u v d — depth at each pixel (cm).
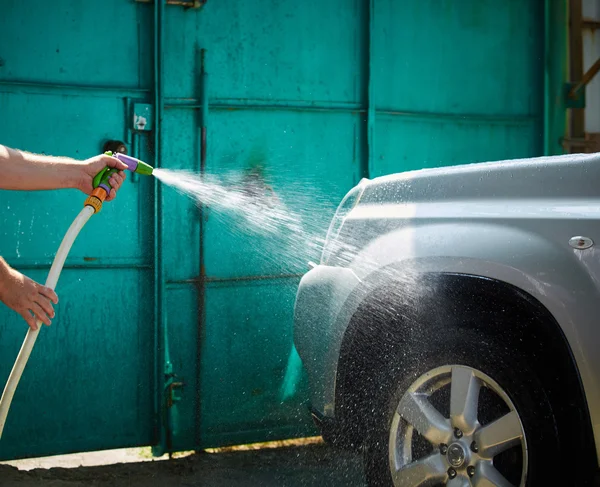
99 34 470
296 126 514
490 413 293
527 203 284
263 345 507
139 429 488
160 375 485
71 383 473
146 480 455
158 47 475
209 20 490
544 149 586
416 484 297
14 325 461
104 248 475
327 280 351
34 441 469
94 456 511
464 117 560
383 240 325
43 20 459
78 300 472
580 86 591
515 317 282
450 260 293
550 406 264
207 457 497
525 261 272
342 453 501
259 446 521
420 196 322
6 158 276
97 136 471
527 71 582
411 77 544
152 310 484
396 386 309
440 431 292
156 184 477
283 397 512
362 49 528
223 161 497
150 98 479
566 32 589
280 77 509
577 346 256
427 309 307
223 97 496
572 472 260
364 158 530
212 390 498
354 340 330
